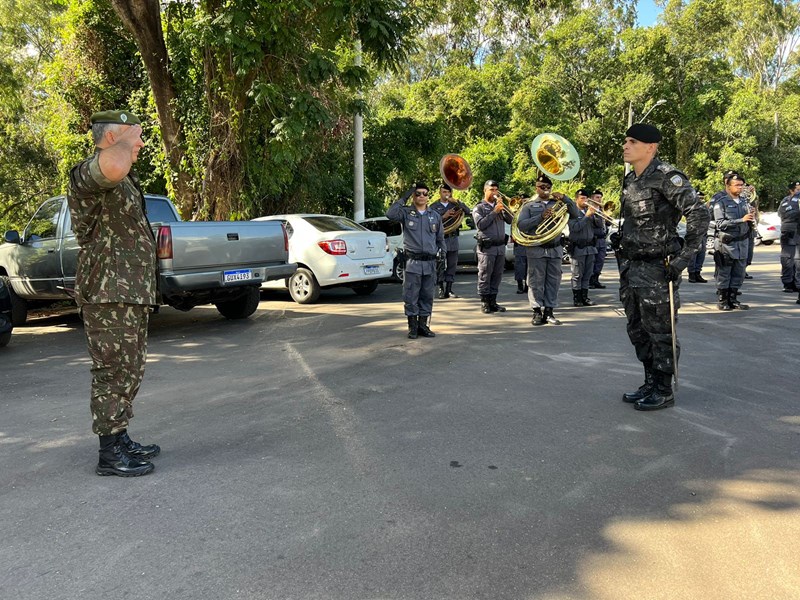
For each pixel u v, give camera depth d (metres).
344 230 10.86
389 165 20.09
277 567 2.61
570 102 38.84
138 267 3.57
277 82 11.24
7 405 5.04
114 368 3.55
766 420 4.26
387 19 10.93
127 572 2.60
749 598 2.38
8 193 20.48
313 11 10.45
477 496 3.21
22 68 21.11
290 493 3.29
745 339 6.79
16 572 2.61
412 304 7.19
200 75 11.95
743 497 3.16
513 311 9.27
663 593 2.41
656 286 4.45
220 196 12.34
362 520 2.99
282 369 5.97
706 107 38.22
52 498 3.29
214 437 4.14
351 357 6.38
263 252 8.37
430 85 31.36
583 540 2.79
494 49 18.73
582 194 8.28
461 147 31.47
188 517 3.05
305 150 12.91
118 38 15.37
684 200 4.31
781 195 42.03
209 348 7.07
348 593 2.43
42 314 10.58
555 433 4.07
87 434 4.30
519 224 7.92
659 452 3.74
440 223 7.38
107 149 3.24
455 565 2.61
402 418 4.41
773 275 13.30
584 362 5.95
